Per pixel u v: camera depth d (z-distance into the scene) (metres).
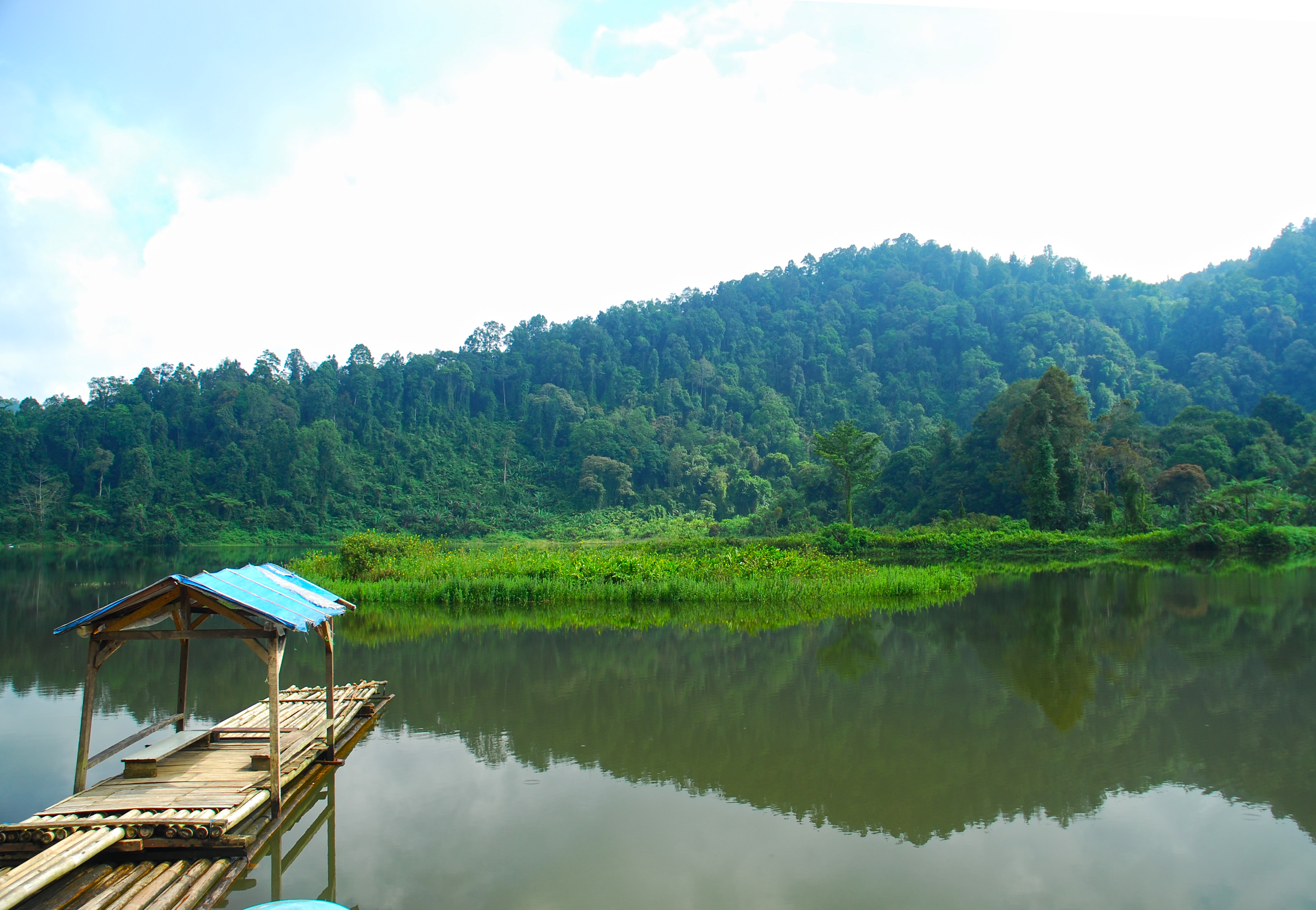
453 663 13.95
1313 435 56.19
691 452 87.31
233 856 6.32
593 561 24.05
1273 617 17.81
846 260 138.12
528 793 8.04
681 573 23.17
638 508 79.50
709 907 5.76
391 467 83.31
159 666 14.15
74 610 21.78
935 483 58.75
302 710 10.09
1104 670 12.88
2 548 61.53
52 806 6.74
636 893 6.00
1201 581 25.45
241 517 72.06
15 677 13.33
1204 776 8.30
